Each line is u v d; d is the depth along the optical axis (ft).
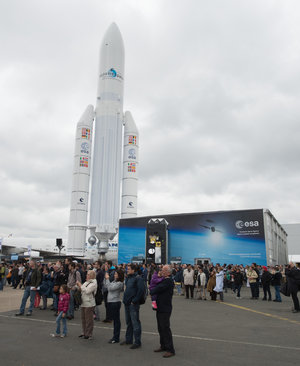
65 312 27.22
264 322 33.88
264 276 56.49
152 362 19.83
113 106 214.69
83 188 209.05
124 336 27.25
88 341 25.32
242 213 113.39
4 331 28.53
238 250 111.14
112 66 220.84
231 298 60.08
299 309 41.37
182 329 30.01
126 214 209.67
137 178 218.18
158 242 121.08
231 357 20.83
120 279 25.90
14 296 57.77
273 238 121.19
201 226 119.65
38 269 38.60
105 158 204.33
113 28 231.71
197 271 63.31
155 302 22.44
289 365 19.15
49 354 21.49
